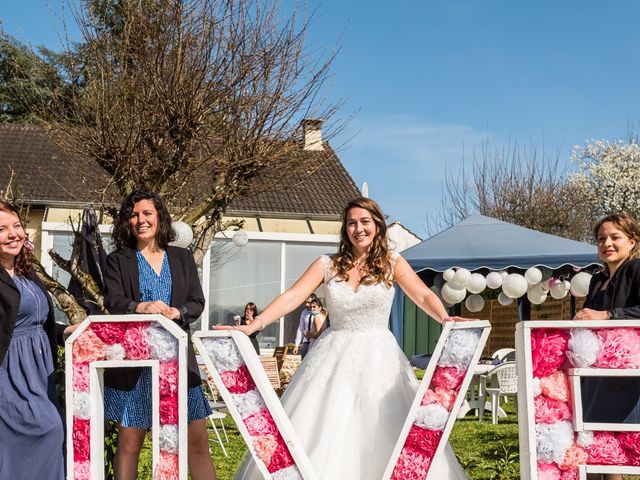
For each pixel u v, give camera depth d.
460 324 3.72
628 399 4.07
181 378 3.72
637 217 34.66
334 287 4.52
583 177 36.28
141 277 4.28
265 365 11.38
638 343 3.62
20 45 27.05
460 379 3.71
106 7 11.31
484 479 6.20
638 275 4.18
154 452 3.74
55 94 11.76
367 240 4.47
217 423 10.34
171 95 10.38
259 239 17.16
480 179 31.81
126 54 10.91
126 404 4.09
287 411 4.49
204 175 12.05
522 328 3.68
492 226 13.00
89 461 3.82
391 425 4.20
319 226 17.73
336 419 4.23
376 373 4.34
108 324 3.86
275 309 4.36
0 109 27.34
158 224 4.39
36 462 3.96
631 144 36.69
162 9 10.86
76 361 3.87
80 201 15.17
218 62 10.77
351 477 4.09
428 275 12.92
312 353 4.57
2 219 4.04
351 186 19.45
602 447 3.63
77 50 11.58
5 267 4.12
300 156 12.05
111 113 10.48
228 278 16.95
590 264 11.05
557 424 3.64
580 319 4.01
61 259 7.93
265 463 3.71
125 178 10.48
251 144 10.84
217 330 3.86
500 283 11.48
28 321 4.09
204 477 4.41
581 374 3.62
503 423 10.42
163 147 10.59
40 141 18.95
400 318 12.62
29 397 3.99
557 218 31.34
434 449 3.69
